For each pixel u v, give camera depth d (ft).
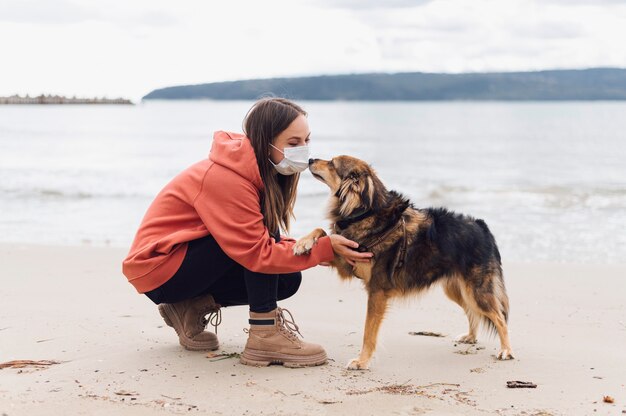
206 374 12.48
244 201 12.60
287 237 14.55
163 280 12.89
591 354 14.51
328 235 13.83
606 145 94.32
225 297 14.02
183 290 13.12
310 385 12.00
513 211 41.91
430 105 446.60
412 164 70.23
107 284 21.72
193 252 12.81
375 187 14.58
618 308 19.35
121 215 40.63
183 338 14.03
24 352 13.71
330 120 188.96
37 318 16.69
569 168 65.21
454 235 15.16
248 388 11.71
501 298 15.31
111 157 76.23
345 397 11.34
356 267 14.38
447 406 10.95
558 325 17.47
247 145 12.90
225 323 16.96
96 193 49.06
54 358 13.32
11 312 17.37
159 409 10.54
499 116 225.35
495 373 13.07
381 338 16.01
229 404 10.87
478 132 129.59
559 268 25.93
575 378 12.67
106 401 10.82
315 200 45.32
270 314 13.09
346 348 14.98
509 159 74.79
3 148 84.33
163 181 55.67
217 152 13.07
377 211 14.40
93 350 13.92
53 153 79.61
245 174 12.71
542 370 13.29
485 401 11.27
